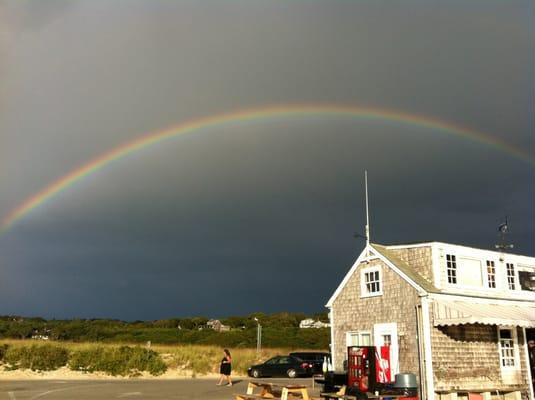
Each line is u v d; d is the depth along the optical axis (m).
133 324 97.44
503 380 24.39
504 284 26.95
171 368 41.31
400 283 24.25
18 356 38.62
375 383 18.30
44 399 22.16
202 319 101.12
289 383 31.66
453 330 23.38
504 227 29.31
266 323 97.44
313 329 75.38
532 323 23.22
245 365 43.56
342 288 27.27
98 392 25.53
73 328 78.62
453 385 22.67
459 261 25.42
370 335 25.28
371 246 26.11
